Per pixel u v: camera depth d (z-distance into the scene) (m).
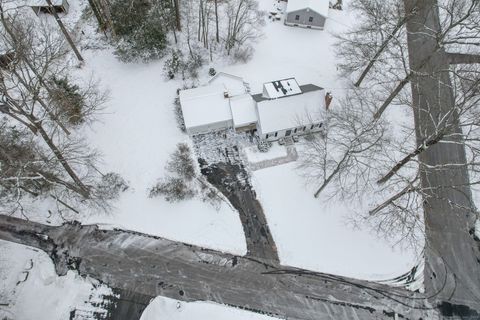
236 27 45.31
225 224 37.53
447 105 42.84
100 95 43.50
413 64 45.66
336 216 38.19
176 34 47.78
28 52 37.41
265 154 41.09
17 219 37.44
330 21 50.28
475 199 39.12
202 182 39.34
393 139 41.19
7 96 29.84
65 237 36.72
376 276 35.66
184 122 41.06
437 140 29.83
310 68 46.53
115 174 38.72
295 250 36.53
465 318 34.06
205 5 46.12
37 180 36.12
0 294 33.84
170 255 36.06
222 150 41.34
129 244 36.50
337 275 35.59
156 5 44.25
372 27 41.94
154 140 41.53
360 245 36.97
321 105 40.97
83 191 36.97
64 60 45.16
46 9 48.78
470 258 36.56
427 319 33.97
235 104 41.09
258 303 34.19
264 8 50.84
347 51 44.47
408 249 36.78
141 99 43.88
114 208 37.91
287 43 48.25
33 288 34.25
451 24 32.78
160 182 38.44
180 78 45.19
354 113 40.44
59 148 36.69
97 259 35.72
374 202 38.78
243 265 35.78
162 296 34.19
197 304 33.94
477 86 30.53
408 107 43.50
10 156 33.94
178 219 37.66
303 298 34.50
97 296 34.12
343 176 39.06
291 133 41.88
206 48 47.19
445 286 35.31
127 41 43.94
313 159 38.31
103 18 46.94
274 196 39.00
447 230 37.66
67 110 38.44
